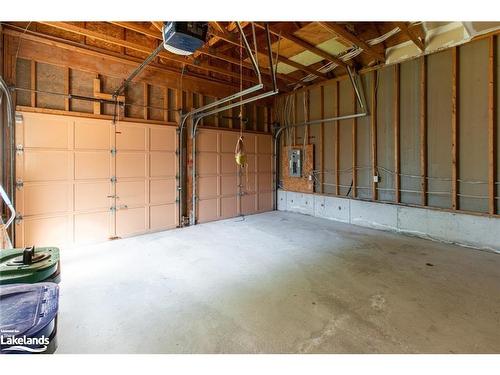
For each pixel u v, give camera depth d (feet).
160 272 10.97
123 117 15.93
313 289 9.41
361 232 16.80
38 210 13.33
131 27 11.98
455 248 13.55
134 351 6.34
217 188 20.72
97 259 12.51
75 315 7.87
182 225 18.70
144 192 16.96
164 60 17.48
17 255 6.62
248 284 9.84
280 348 6.44
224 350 6.38
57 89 13.79
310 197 21.93
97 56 14.89
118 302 8.62
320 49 15.30
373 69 17.26
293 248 13.84
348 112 19.11
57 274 6.56
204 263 11.91
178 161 18.42
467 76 13.60
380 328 7.17
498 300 8.49
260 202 23.61
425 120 15.16
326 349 6.38
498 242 12.76
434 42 14.42
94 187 15.02
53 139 13.66
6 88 11.98
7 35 12.30
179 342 6.69
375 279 10.12
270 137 24.18
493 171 12.89
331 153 20.34
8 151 12.44
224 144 21.03
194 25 8.45
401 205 16.29
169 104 18.11
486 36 12.70
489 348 6.33
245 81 21.80
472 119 13.52
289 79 20.34
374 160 17.58
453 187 14.12
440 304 8.30
